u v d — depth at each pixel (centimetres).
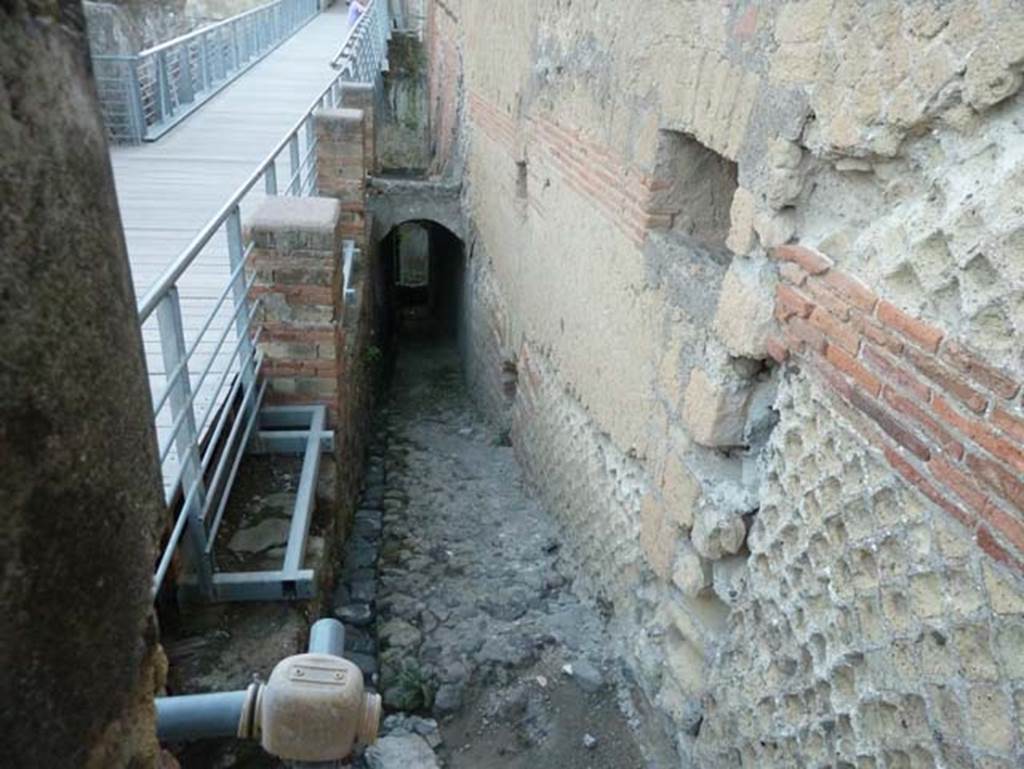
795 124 232
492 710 367
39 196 66
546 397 554
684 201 348
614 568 410
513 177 649
